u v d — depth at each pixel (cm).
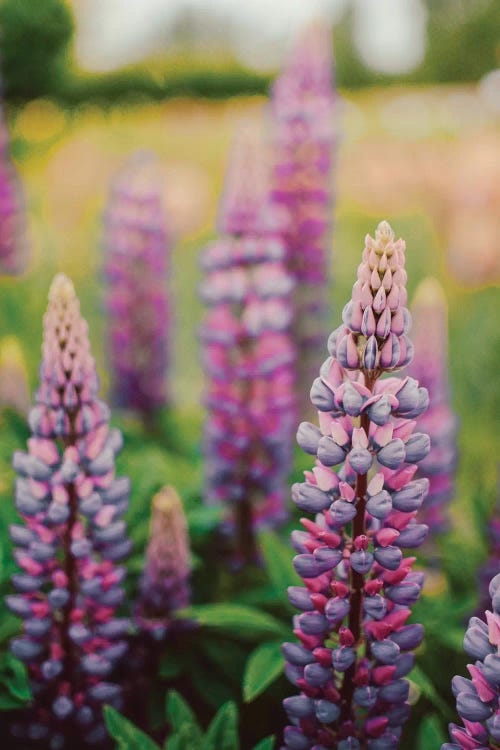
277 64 620
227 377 92
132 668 76
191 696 77
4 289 170
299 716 63
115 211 133
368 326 60
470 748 60
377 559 62
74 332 66
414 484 62
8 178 164
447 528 100
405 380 61
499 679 58
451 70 723
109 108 519
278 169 116
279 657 72
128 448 98
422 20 723
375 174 290
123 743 66
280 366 93
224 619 74
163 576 76
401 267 60
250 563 94
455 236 228
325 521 63
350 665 62
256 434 93
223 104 567
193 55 619
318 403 61
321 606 62
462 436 153
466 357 177
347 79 730
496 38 705
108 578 69
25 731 72
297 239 116
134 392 138
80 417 67
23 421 91
